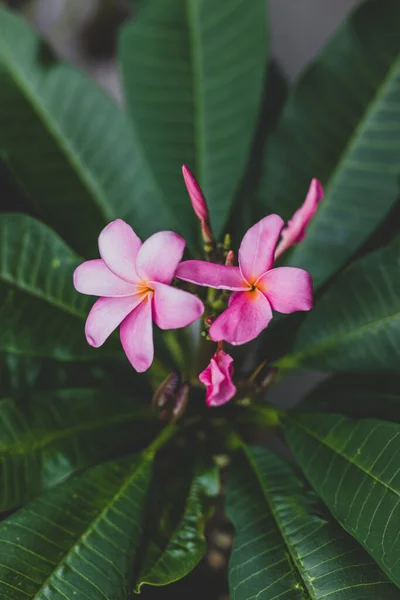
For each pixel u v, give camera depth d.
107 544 0.51
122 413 0.61
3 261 0.59
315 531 0.50
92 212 0.64
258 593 0.48
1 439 0.56
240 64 0.65
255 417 0.61
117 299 0.48
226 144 0.65
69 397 0.59
